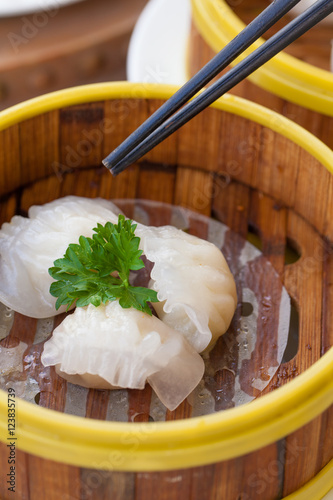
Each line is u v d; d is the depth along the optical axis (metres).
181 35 0.66
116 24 0.76
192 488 0.43
